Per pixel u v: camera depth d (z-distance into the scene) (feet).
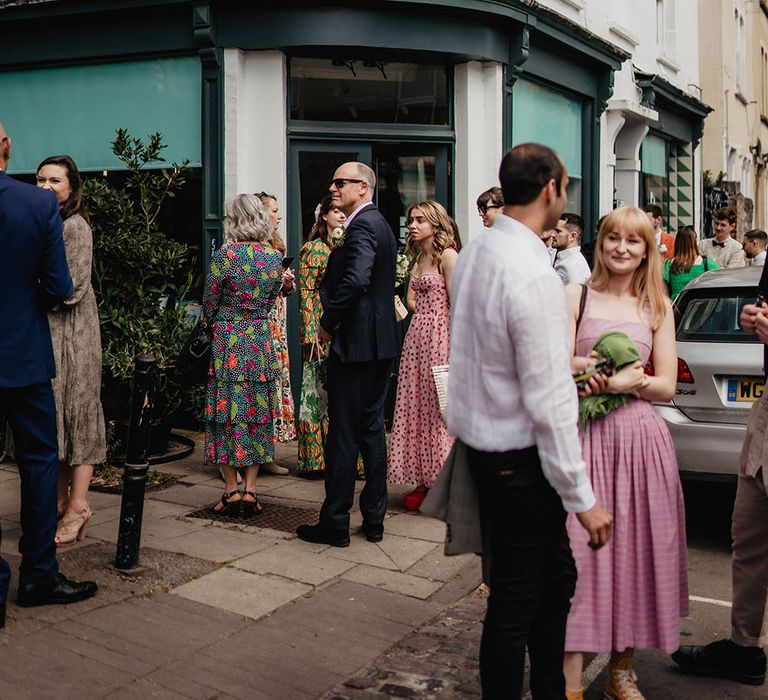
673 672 12.44
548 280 8.66
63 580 13.66
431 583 15.07
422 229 18.76
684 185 51.34
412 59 27.58
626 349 10.35
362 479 21.79
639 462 10.69
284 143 26.43
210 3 25.41
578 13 35.37
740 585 11.94
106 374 21.83
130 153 22.81
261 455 17.80
